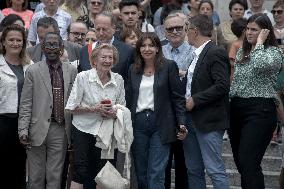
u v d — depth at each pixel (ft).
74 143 61.05
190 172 64.49
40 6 86.74
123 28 72.59
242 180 63.87
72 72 62.85
